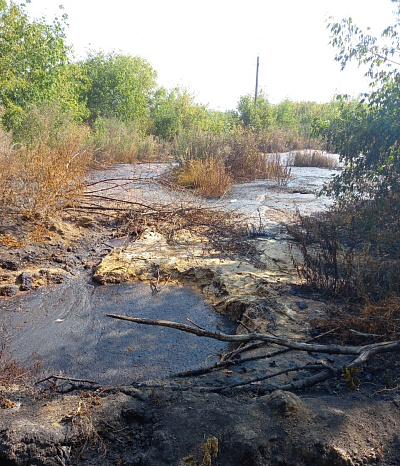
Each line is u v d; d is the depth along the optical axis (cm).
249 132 1594
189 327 347
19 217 745
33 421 298
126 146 1675
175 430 281
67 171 873
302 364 385
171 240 744
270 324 459
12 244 662
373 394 325
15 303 539
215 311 532
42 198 776
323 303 509
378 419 292
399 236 719
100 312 524
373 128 767
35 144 1006
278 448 266
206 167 1216
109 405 312
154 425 291
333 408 300
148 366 420
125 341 465
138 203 905
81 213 842
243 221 869
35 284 582
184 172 1227
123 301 551
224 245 722
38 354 439
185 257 662
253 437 269
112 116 2316
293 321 466
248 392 338
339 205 907
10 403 328
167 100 2845
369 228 767
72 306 536
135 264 636
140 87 2550
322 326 446
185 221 845
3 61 1326
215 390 339
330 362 387
